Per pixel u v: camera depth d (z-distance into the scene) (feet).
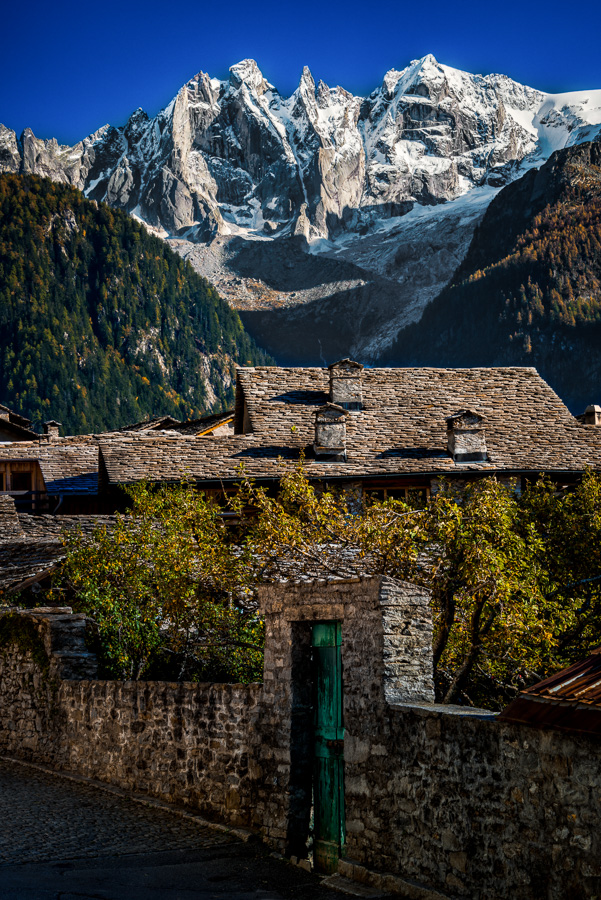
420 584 39.73
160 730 41.39
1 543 68.54
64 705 48.01
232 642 45.14
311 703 34.99
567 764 23.17
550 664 40.14
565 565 46.88
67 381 629.92
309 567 41.93
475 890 25.71
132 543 49.96
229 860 32.40
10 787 43.68
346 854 31.30
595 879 22.07
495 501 41.93
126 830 36.09
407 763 28.96
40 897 27.04
